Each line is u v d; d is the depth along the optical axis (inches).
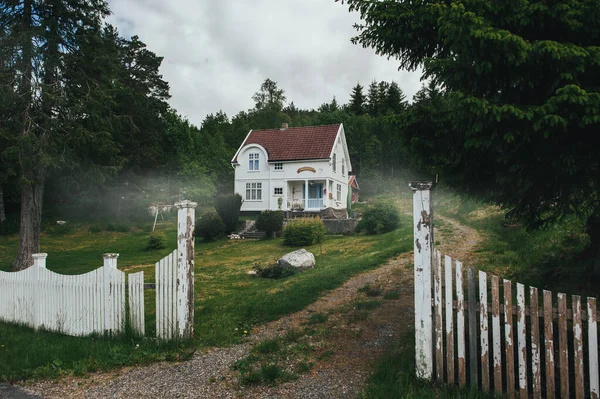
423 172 245.9
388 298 353.7
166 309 276.8
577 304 155.5
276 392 191.8
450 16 173.2
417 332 191.0
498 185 231.1
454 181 235.0
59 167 670.5
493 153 198.5
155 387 205.5
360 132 2578.7
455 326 237.3
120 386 209.2
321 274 474.0
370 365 218.8
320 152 1437.0
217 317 328.5
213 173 1998.0
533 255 396.2
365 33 252.1
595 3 169.0
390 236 812.6
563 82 175.2
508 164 202.8
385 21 233.3
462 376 178.5
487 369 173.2
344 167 1637.6
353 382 198.8
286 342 263.1
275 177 1466.5
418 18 222.5
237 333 291.7
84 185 843.4
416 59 259.6
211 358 243.8
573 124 173.0
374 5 231.1
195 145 2079.2
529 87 189.9
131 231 1318.9
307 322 305.1
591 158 182.7
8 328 335.9
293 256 580.4
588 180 196.7
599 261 266.7
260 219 1066.1
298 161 1434.5
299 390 192.5
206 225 1051.3
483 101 168.1
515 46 165.9
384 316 306.5
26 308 346.6
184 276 271.4
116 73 807.1
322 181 1449.3
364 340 260.2
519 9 179.6
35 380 222.5
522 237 484.4
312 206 1430.9
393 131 241.6
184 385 205.9
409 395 171.9
